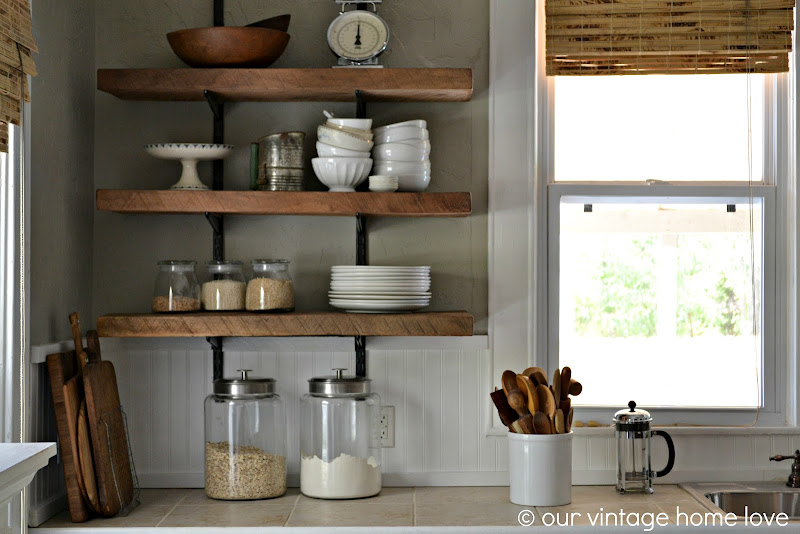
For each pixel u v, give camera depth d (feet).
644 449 7.84
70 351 7.46
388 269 7.57
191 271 7.79
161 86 7.63
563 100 8.59
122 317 7.43
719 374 8.57
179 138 8.38
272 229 8.37
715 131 8.57
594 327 8.56
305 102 8.38
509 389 7.72
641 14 8.25
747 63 8.25
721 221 8.58
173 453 8.23
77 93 7.91
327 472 7.65
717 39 8.23
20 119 6.35
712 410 8.43
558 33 8.26
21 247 6.49
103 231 8.33
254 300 7.66
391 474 8.23
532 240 8.29
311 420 7.75
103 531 6.77
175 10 8.38
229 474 7.63
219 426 7.72
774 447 8.27
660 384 8.58
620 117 8.55
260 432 7.72
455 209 7.57
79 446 6.98
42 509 7.02
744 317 8.55
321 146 7.71
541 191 8.48
